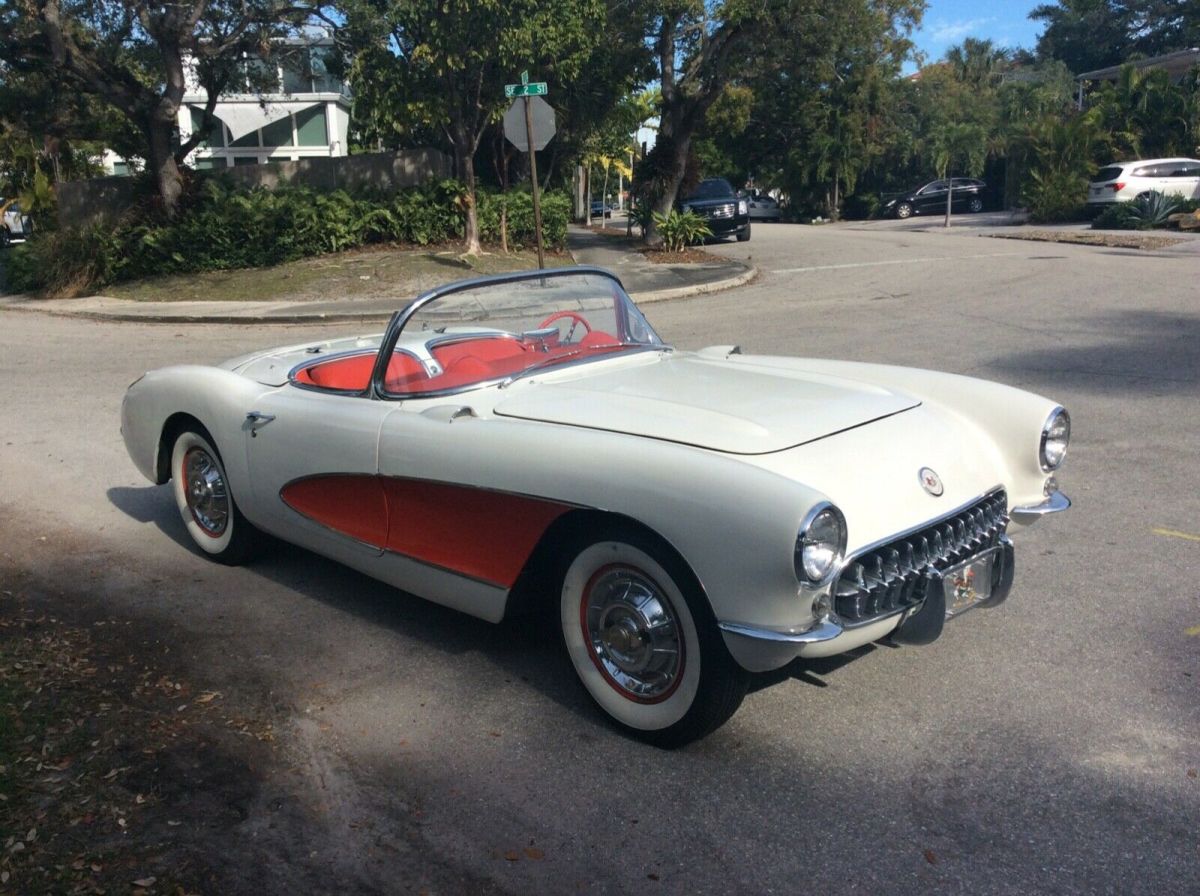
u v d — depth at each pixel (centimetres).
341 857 268
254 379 479
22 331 1509
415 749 324
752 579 277
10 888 248
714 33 2234
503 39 1761
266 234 1995
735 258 2153
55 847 266
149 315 1612
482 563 354
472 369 396
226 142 3391
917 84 4903
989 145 4325
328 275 1877
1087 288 1422
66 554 514
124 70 1973
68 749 315
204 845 271
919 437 346
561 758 318
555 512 321
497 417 361
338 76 2102
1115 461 621
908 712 341
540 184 2652
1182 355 928
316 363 477
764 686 362
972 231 2778
